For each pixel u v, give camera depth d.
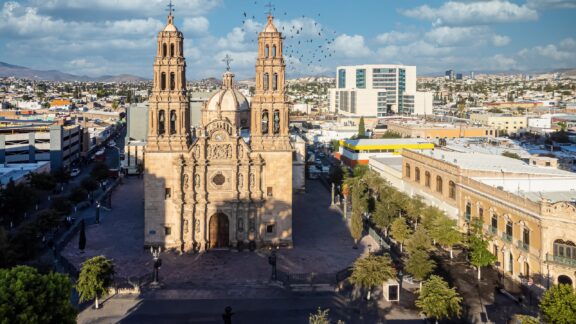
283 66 95.25
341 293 76.00
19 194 107.88
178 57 93.00
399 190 132.25
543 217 72.00
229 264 87.19
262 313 69.00
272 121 95.19
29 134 177.12
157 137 92.88
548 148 197.38
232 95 146.88
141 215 121.19
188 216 93.25
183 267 85.69
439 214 96.81
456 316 67.31
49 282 50.97
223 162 93.44
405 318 67.19
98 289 67.50
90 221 115.06
